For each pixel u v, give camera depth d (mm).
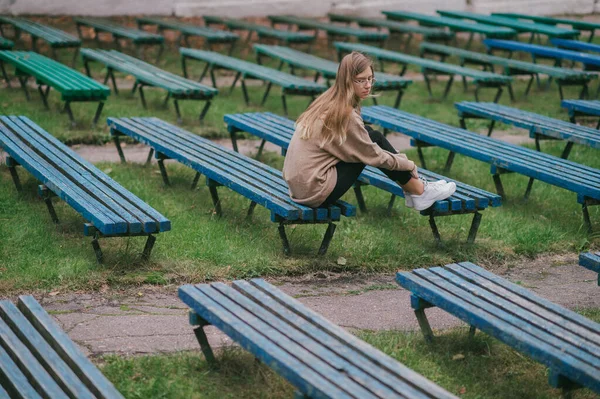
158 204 6555
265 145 8977
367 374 3240
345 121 5094
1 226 5836
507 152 7016
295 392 3264
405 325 4703
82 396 3127
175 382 3820
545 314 3861
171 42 14516
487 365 4160
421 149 8141
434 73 11500
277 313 3746
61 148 6582
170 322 4605
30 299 3938
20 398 3154
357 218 6480
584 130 7672
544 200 7176
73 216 6180
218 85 12000
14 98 10070
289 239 5863
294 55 11750
